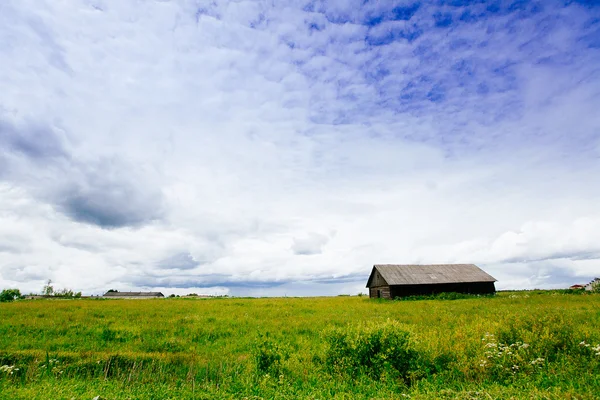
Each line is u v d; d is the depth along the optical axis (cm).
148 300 4244
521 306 2248
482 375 734
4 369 808
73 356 1036
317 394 659
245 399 642
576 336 870
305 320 1867
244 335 1454
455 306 2509
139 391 694
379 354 810
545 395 568
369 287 4956
